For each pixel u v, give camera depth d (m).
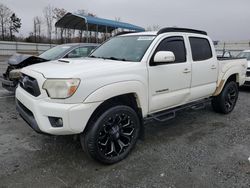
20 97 3.54
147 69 3.61
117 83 3.20
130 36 4.43
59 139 4.12
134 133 3.57
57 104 2.88
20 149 3.75
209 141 4.17
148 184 2.91
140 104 3.56
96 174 3.11
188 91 4.40
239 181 2.97
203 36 4.85
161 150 3.79
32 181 2.94
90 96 2.96
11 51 29.66
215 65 5.02
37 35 44.44
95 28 17.05
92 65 3.26
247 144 4.06
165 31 4.12
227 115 5.71
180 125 4.97
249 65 8.59
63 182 2.93
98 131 3.13
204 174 3.12
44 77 2.99
